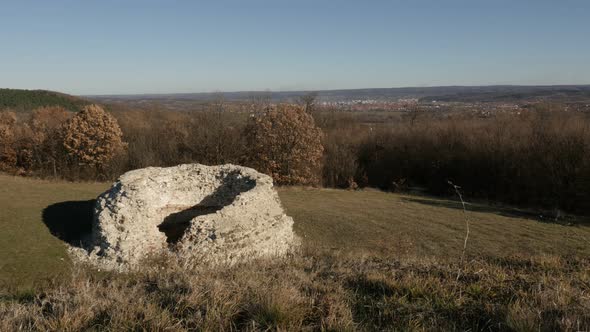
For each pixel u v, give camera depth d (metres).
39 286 10.67
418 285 6.86
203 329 5.33
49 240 17.42
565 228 24.72
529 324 5.19
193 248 14.37
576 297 6.31
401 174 43.94
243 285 7.05
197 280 7.18
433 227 24.17
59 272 14.17
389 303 6.20
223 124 42.50
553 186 34.19
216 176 21.12
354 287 7.31
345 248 19.20
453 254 19.02
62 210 22.44
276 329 5.34
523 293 6.59
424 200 34.03
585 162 32.12
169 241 17.84
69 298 6.58
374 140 47.34
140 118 51.03
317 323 5.61
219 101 45.84
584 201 32.03
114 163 38.84
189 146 41.81
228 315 5.68
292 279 7.88
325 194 35.41
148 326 5.46
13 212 21.45
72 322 5.61
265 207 17.20
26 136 41.25
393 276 7.79
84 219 20.72
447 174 41.78
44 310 6.36
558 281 7.44
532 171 35.81
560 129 36.34
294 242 18.70
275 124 39.16
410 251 19.38
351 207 29.45
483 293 6.80
